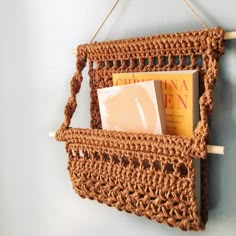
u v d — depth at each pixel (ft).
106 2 2.36
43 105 2.79
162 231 2.28
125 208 2.01
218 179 1.98
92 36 2.45
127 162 2.02
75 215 2.74
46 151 2.83
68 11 2.55
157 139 1.80
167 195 1.81
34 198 2.97
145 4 2.18
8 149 3.07
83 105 2.55
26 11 2.76
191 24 2.02
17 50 2.86
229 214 1.97
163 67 2.00
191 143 1.69
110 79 2.23
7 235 3.23
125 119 2.02
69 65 2.60
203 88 1.87
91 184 2.14
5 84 2.98
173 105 1.88
